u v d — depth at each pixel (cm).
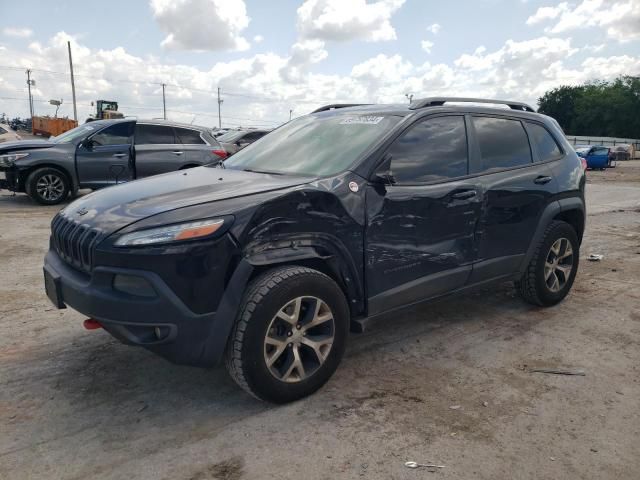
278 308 295
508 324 450
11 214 940
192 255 274
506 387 341
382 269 347
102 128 1059
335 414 305
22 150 1017
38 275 572
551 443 280
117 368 361
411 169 367
